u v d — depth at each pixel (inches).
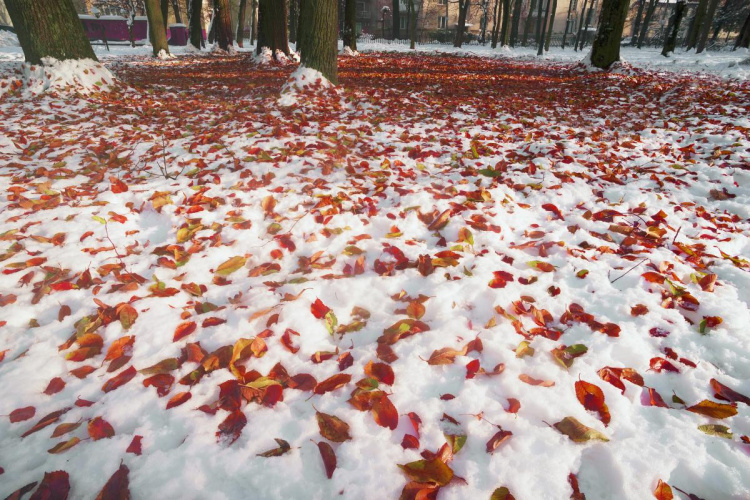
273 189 141.2
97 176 150.8
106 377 73.1
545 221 133.9
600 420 64.6
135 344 79.0
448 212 124.7
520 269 105.3
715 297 93.9
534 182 159.0
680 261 108.4
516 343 79.7
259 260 109.3
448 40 1712.6
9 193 133.6
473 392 68.5
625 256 110.2
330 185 147.5
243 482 56.3
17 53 666.8
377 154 188.2
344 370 73.8
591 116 285.7
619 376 73.0
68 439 61.9
